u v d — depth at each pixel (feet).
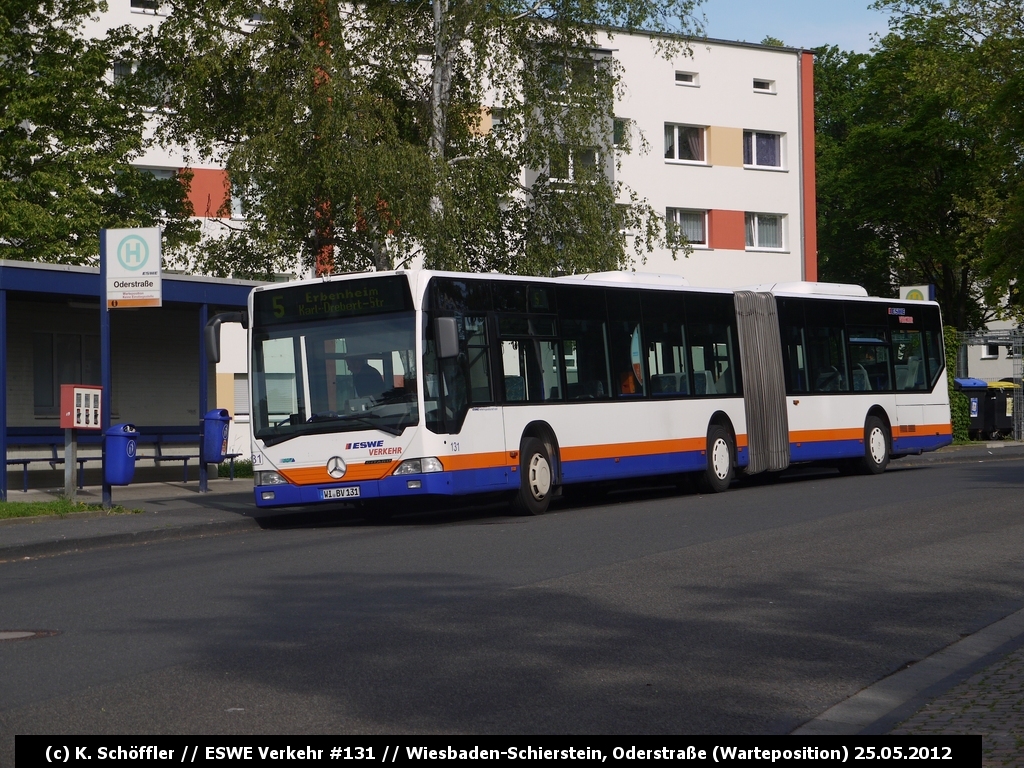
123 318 89.30
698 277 172.24
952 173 188.55
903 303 90.27
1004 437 144.77
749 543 45.80
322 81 88.89
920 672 25.45
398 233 89.51
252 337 59.11
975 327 198.59
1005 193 166.91
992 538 46.70
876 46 195.42
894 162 192.34
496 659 26.48
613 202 98.12
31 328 84.12
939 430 92.12
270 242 89.66
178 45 94.53
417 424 55.88
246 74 94.12
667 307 71.31
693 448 71.77
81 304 82.17
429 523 58.85
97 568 44.21
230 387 145.79
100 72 110.11
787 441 78.95
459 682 24.40
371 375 56.95
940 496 64.08
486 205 92.53
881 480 78.48
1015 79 112.27
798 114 178.60
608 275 68.95
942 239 189.67
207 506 66.13
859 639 28.78
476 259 96.58
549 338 63.26
